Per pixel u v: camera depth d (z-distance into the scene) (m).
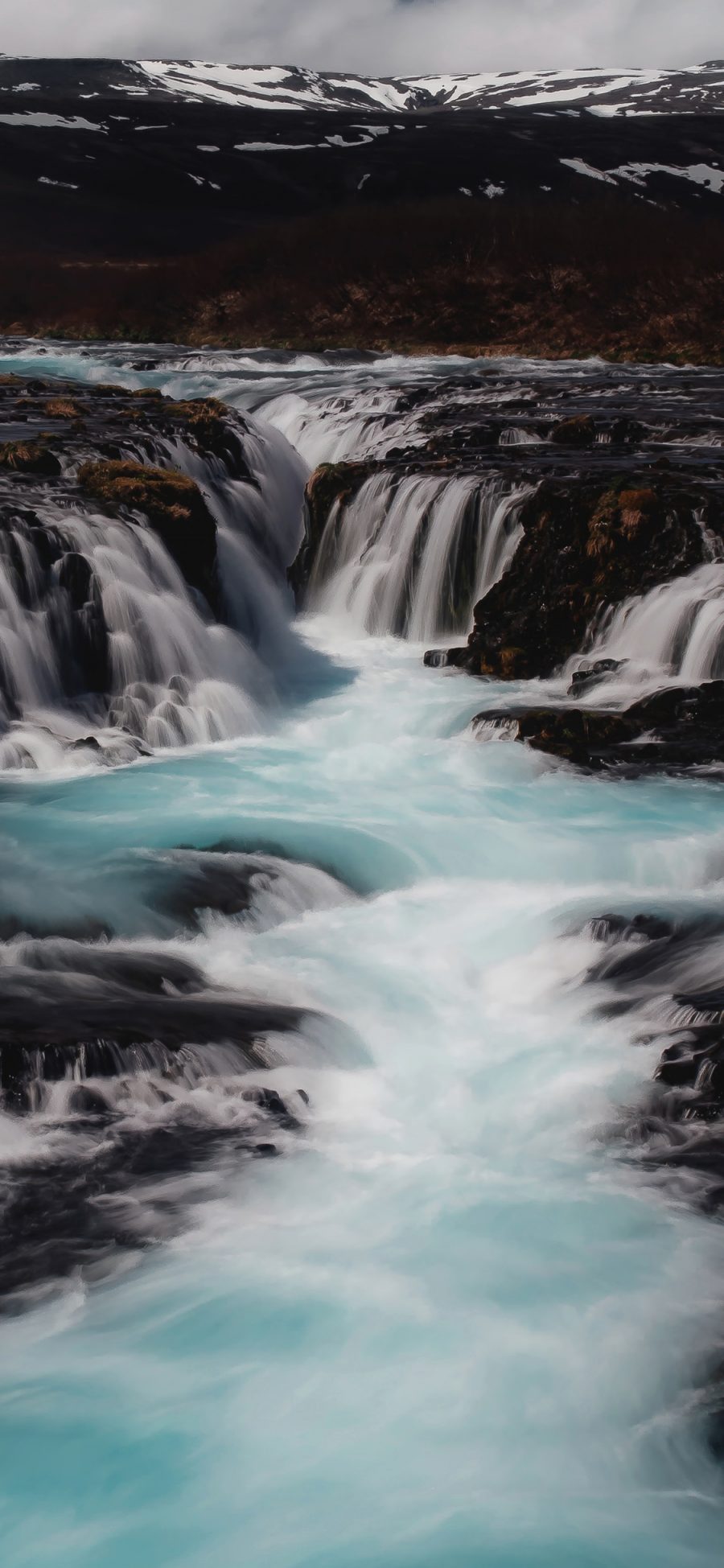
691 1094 7.23
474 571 17.17
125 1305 5.76
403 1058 7.93
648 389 29.16
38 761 12.27
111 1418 5.17
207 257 51.06
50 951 8.64
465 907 9.84
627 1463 5.03
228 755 13.02
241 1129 7.04
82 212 83.12
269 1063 7.57
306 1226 6.30
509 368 37.97
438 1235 6.25
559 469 18.16
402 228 49.62
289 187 91.56
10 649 13.03
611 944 9.10
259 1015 7.98
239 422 21.47
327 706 14.73
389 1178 6.70
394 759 12.70
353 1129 7.16
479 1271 5.99
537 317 44.94
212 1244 6.15
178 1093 7.20
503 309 45.56
